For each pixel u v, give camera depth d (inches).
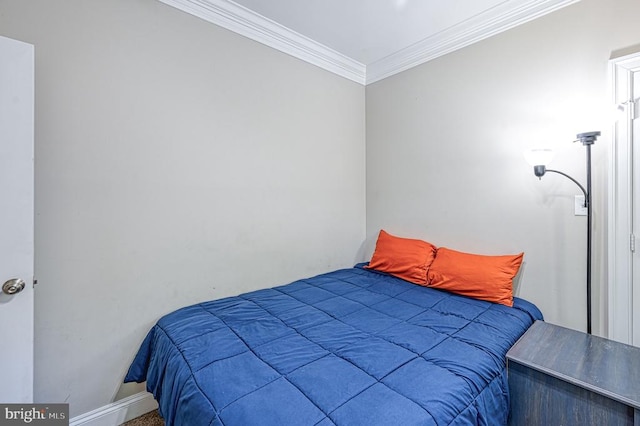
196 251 75.0
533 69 75.5
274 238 91.0
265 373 43.4
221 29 78.5
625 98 62.7
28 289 50.7
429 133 97.7
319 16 83.0
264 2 77.2
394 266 94.0
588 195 65.7
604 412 41.4
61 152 57.1
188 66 72.8
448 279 80.2
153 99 67.7
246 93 83.7
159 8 68.5
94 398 62.1
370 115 116.2
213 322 61.1
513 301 72.9
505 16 79.0
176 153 71.3
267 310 68.0
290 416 34.7
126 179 64.5
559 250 72.1
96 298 61.7
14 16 52.4
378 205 114.2
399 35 92.4
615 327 63.6
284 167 93.0
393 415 34.8
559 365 47.6
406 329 58.0
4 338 48.9
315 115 101.3
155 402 70.0
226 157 80.0
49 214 56.1
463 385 41.7
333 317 64.2
